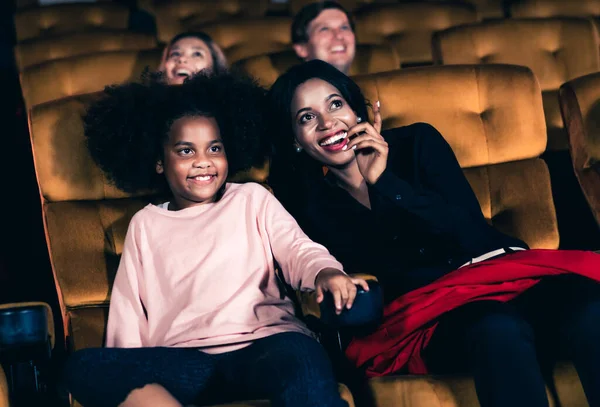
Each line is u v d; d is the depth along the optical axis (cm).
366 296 137
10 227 308
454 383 146
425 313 150
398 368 156
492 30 283
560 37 286
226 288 156
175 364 143
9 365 147
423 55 371
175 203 172
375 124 170
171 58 273
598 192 210
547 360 151
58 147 188
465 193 177
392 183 168
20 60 360
